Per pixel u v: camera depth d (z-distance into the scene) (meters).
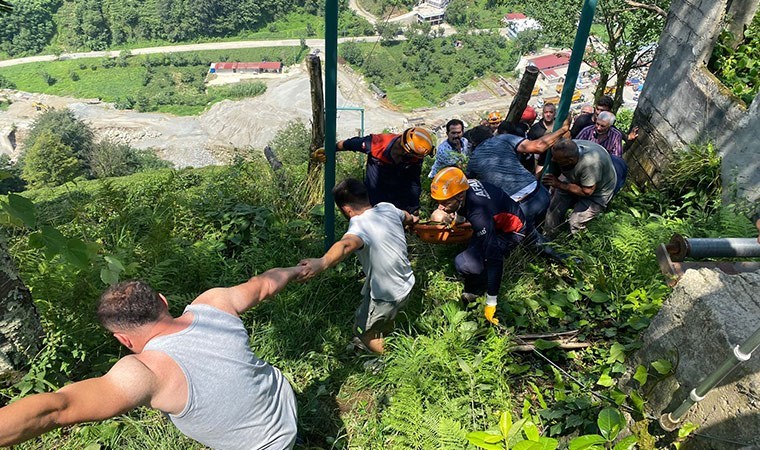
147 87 88.25
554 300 3.98
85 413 1.78
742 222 4.56
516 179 4.56
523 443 2.14
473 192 3.82
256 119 68.19
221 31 105.50
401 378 3.32
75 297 3.54
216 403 2.06
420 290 4.26
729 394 2.15
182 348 2.04
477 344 3.64
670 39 6.05
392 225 3.35
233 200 5.29
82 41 102.00
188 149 66.69
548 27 16.61
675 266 3.24
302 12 110.44
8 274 3.01
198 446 2.95
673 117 6.00
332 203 4.46
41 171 43.69
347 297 4.19
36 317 3.23
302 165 6.69
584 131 6.18
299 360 3.61
